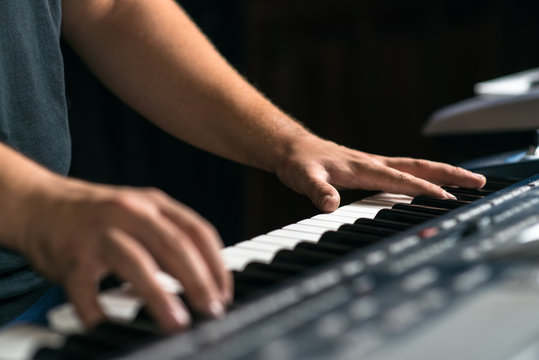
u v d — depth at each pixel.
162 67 1.08
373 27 3.57
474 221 0.57
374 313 0.40
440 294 0.42
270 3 3.49
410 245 0.53
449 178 0.91
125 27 1.10
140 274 0.45
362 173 0.91
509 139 1.40
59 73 1.00
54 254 0.49
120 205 0.48
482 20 3.36
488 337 0.36
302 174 0.92
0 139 0.90
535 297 0.41
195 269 0.47
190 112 1.07
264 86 3.61
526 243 0.51
